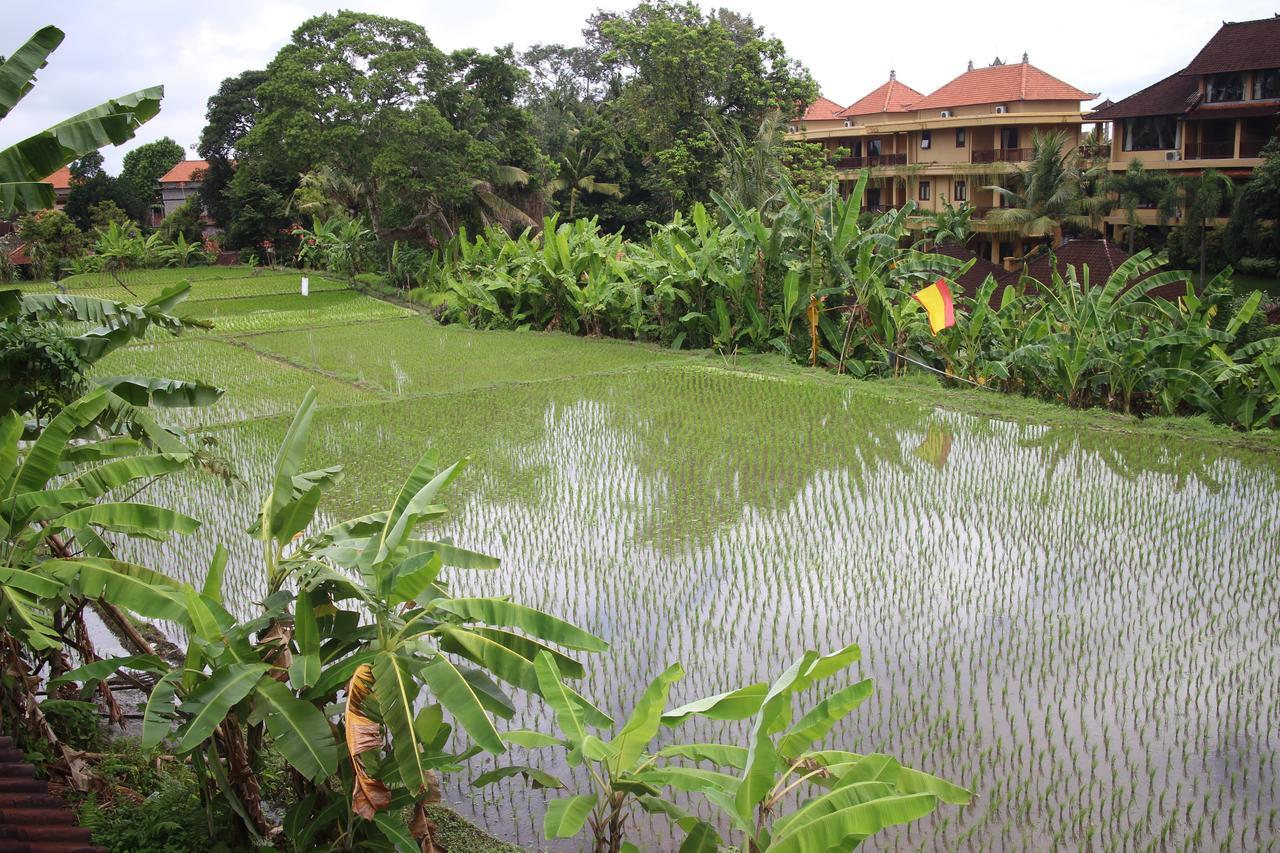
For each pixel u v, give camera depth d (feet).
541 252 82.02
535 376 63.87
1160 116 112.37
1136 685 24.81
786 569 32.58
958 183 133.18
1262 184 93.91
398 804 17.98
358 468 44.60
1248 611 28.99
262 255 147.33
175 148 210.18
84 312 26.94
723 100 136.26
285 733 17.28
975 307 59.11
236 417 54.85
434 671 17.62
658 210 146.10
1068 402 52.95
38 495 21.08
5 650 21.40
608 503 39.45
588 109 158.92
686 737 23.44
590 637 19.52
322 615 19.95
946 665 26.25
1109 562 32.73
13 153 24.20
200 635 18.44
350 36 110.01
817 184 130.72
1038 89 127.95
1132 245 105.91
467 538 35.94
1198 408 51.21
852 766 16.56
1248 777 21.25
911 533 35.55
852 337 64.13
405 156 108.06
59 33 26.37
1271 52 103.60
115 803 20.76
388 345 76.79
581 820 15.66
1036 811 20.25
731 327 69.51
